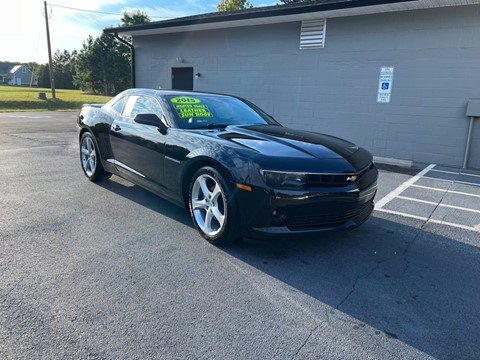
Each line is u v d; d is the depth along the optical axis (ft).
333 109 29.68
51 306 7.42
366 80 27.73
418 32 25.11
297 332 6.98
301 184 9.36
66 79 242.99
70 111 73.67
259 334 6.86
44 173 18.80
